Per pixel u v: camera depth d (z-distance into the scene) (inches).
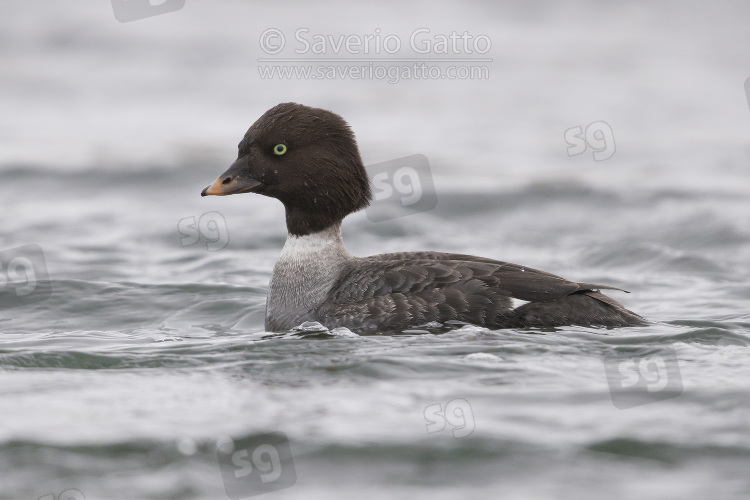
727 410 330.3
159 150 934.4
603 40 1414.9
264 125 444.5
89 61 1325.0
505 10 1566.2
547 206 765.9
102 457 304.0
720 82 1205.1
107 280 559.2
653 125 1031.6
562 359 369.1
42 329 465.4
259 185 444.8
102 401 342.6
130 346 412.8
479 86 1203.2
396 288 408.8
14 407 337.1
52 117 1076.5
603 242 672.4
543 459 301.3
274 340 398.0
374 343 386.3
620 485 285.7
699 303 520.1
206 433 317.1
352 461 302.5
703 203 757.3
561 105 1118.4
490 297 397.7
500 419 324.8
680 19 1523.1
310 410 333.1
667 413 328.8
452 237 698.8
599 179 825.5
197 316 490.0
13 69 1289.4
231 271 586.9
